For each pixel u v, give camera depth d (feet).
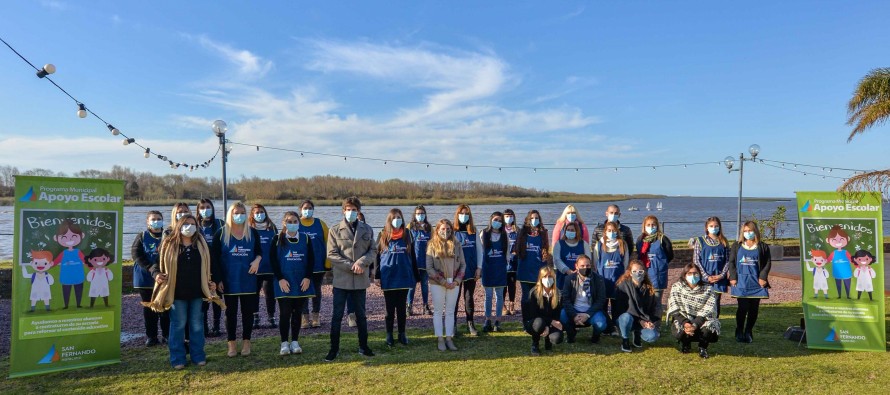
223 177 30.04
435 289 20.88
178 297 18.07
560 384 16.69
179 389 16.43
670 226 129.80
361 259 19.33
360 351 19.92
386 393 15.96
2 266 36.88
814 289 22.07
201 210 21.76
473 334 23.39
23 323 17.79
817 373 18.11
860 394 16.26
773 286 40.09
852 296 21.65
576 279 22.03
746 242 22.53
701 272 21.84
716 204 458.09
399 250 21.07
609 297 23.12
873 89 33.12
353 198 19.88
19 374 17.56
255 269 19.57
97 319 18.89
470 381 16.96
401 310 21.45
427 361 19.15
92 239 19.04
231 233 19.34
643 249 23.61
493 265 23.91
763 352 20.89
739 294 22.17
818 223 22.33
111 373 17.95
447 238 21.02
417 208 29.01
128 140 33.12
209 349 20.75
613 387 16.52
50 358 18.07
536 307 20.85
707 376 17.57
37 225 18.16
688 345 20.36
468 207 24.30
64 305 18.43
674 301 20.84
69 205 18.70
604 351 20.70
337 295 19.52
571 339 21.79
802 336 22.30
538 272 24.18
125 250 60.34
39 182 18.21
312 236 24.14
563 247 24.16
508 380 17.04
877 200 21.74
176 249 18.03
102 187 19.29
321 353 20.10
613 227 23.36
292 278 19.49
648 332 20.68
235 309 19.45
